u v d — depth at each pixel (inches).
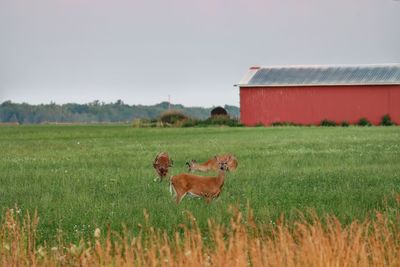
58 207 2316.7
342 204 2261.3
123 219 2059.5
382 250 1556.3
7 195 2652.6
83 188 2792.8
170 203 2348.7
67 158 4288.9
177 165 3767.2
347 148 4859.7
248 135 7145.7
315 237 1519.4
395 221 1985.7
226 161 2401.6
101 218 2130.9
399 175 3107.8
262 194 2527.1
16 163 3973.9
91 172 3380.9
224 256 1460.4
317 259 1438.2
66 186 2854.3
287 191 2596.0
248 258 1587.1
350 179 2977.4
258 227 1921.8
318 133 7342.5
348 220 2062.0
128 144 5836.6
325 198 2431.1
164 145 5541.3
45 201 2442.2
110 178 3102.9
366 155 4173.2
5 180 3115.2
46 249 1771.7
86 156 4448.8
